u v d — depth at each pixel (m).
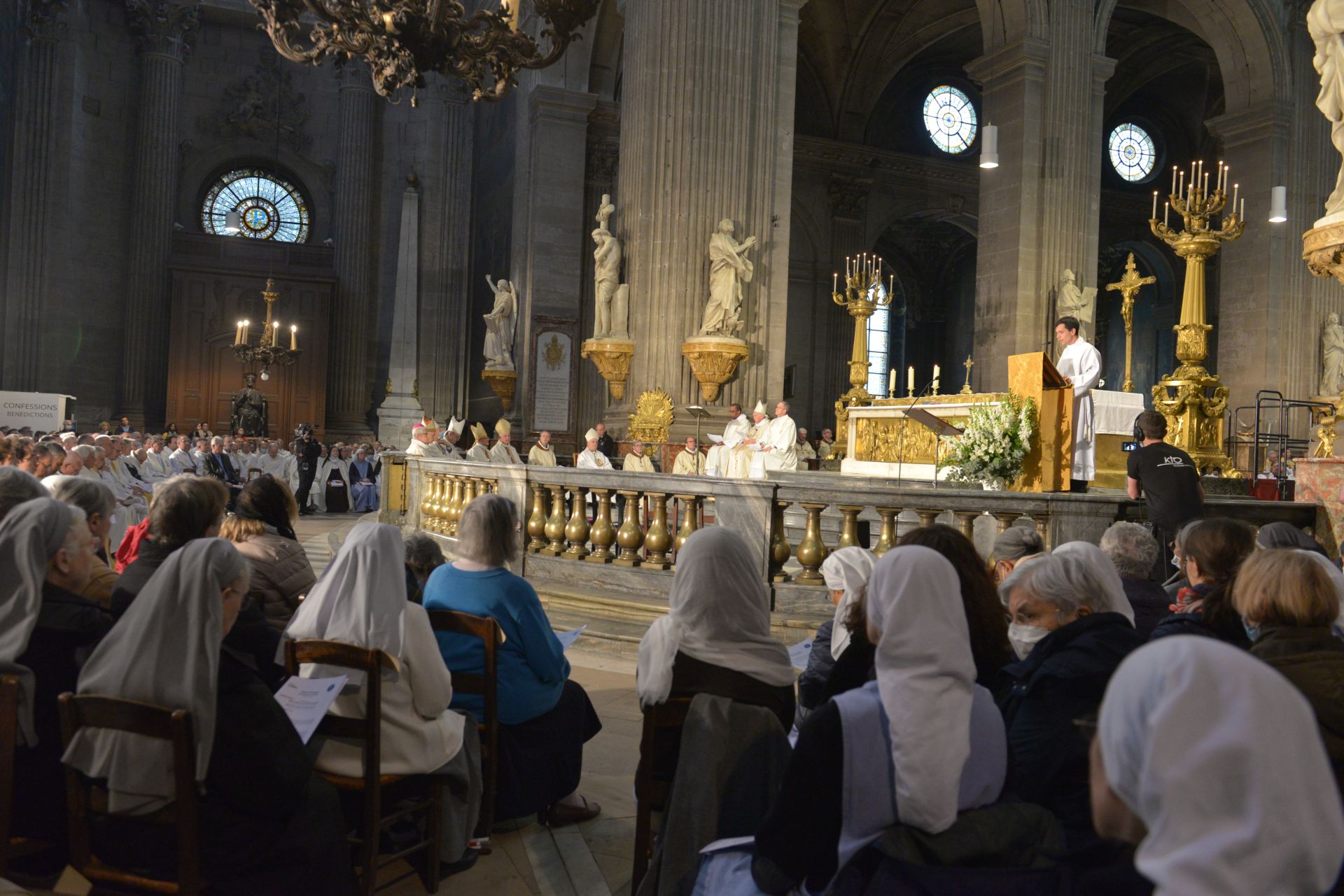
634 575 7.80
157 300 28.53
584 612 7.76
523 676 4.09
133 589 3.30
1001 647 2.74
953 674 2.19
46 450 7.19
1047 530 6.85
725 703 3.00
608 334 16.19
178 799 2.68
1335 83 7.62
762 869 2.33
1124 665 1.22
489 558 4.19
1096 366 9.05
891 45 31.56
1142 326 37.94
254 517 4.37
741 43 15.49
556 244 23.38
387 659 3.25
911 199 33.41
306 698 3.20
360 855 3.57
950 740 2.15
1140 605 4.09
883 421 13.02
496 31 12.30
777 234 16.05
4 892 3.03
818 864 2.32
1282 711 1.09
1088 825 2.46
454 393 30.14
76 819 2.84
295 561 4.29
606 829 4.23
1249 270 23.67
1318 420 14.05
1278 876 1.04
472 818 3.72
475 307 30.02
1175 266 36.19
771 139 15.80
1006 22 20.38
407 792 3.66
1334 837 1.06
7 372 26.50
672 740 3.38
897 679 2.19
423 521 11.11
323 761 3.41
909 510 7.68
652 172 15.44
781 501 7.17
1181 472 6.88
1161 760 1.10
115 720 2.71
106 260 28.47
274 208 30.91
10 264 26.64
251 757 2.84
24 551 3.07
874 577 2.31
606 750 5.28
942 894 2.04
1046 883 2.06
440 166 30.42
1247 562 2.90
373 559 3.38
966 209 33.97
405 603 3.42
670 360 15.24
